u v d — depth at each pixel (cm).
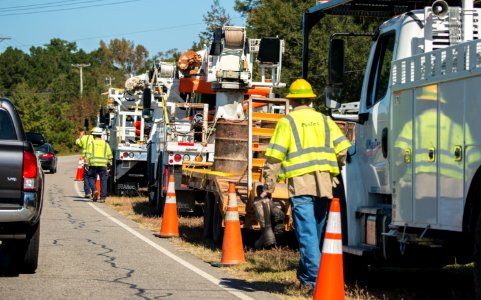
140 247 1852
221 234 1888
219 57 2447
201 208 2528
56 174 6009
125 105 3550
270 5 5262
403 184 1165
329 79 1346
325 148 1232
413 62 1156
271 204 1549
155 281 1379
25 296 1216
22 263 1431
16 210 1319
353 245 1316
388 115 1264
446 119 1059
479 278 968
